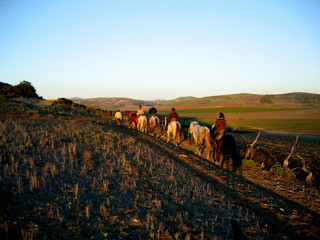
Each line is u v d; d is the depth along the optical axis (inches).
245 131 1299.2
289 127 1642.5
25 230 142.7
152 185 266.2
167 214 200.4
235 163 372.2
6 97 1087.0
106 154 363.3
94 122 820.0
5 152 301.6
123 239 154.7
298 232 192.4
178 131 555.2
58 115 874.8
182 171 337.7
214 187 288.7
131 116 834.2
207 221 196.1
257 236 179.8
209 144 436.1
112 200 212.1
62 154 328.2
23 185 212.1
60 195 205.0
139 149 421.1
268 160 455.2
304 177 361.4
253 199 261.1
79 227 160.2
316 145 770.2
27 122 583.8
